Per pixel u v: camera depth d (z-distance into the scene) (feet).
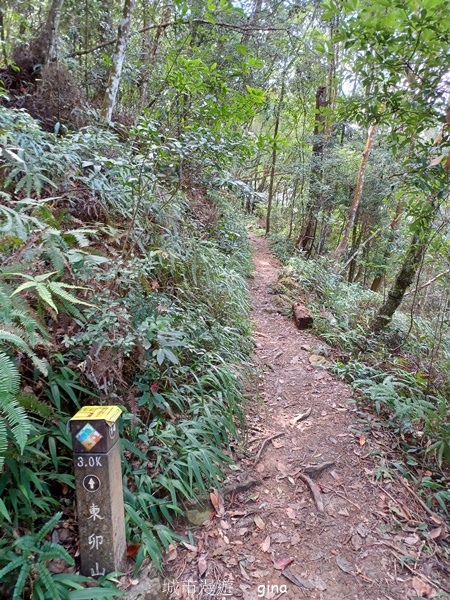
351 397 12.02
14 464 5.48
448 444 9.21
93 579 5.19
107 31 20.17
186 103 15.20
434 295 22.06
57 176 9.76
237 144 11.49
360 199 33.42
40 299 5.95
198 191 18.34
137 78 19.89
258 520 7.20
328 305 21.54
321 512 7.57
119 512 5.36
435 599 6.01
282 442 9.61
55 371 6.97
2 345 5.80
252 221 51.78
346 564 6.51
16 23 18.07
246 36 23.76
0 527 5.24
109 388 7.29
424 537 7.23
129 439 7.27
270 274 27.40
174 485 6.79
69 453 6.48
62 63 15.85
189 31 19.98
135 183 10.12
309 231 38.91
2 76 14.39
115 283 7.97
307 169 34.32
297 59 30.68
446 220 12.08
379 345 16.20
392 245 26.78
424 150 9.97
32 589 4.60
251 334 15.70
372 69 9.46
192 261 12.12
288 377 13.12
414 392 12.17
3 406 4.42
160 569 5.73
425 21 7.78
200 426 8.18
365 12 8.34
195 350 9.82
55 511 5.90
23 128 9.51
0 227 5.90
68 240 7.02
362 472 8.80
